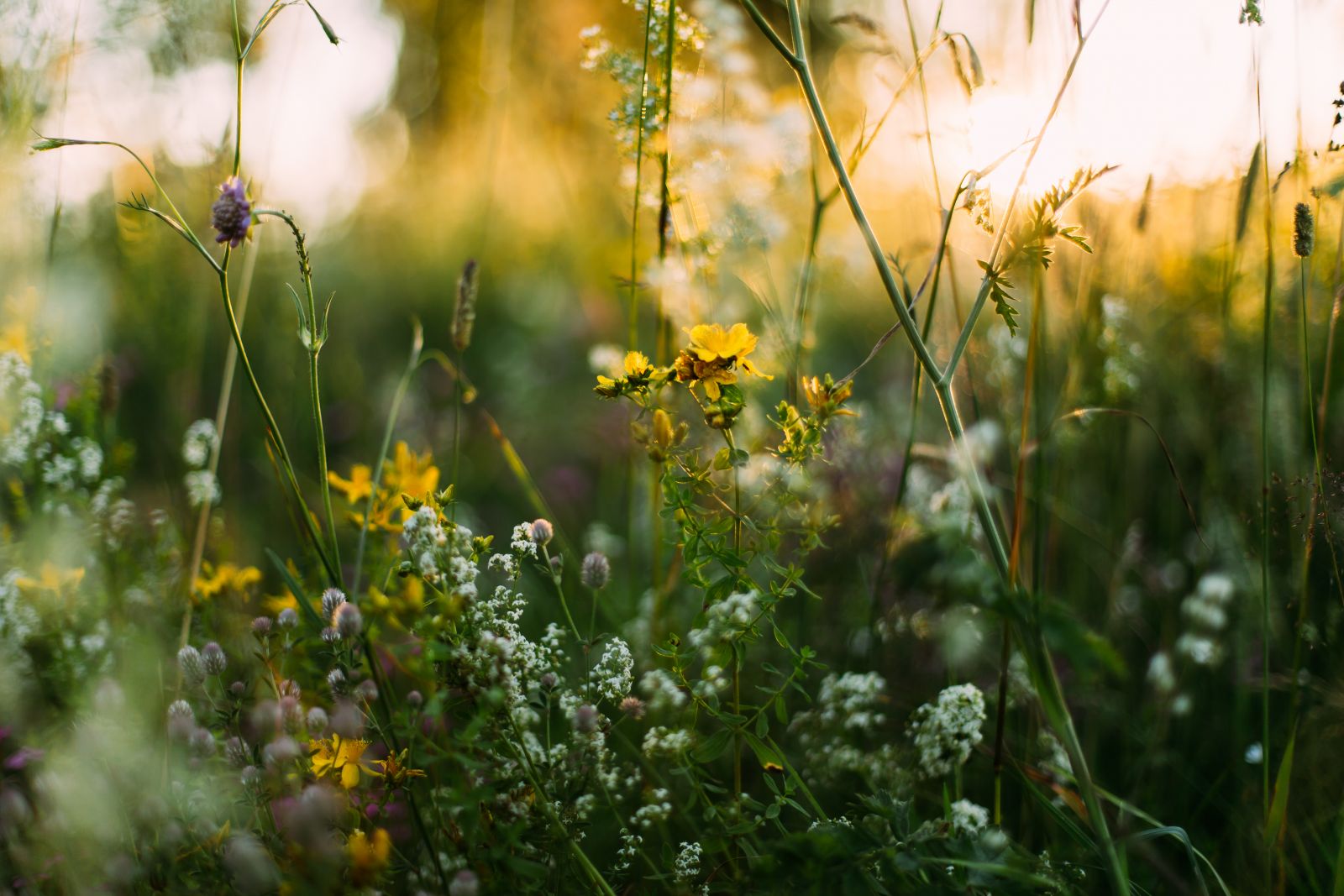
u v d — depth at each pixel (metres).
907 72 0.68
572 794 0.61
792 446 0.62
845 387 0.62
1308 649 0.70
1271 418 0.74
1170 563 0.76
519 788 0.60
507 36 1.35
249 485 0.90
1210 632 0.71
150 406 0.88
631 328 0.73
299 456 0.96
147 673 0.65
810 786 0.68
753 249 0.77
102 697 0.63
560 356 1.23
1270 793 0.67
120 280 0.88
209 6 0.84
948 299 0.75
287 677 0.65
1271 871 0.63
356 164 1.56
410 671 0.59
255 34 0.62
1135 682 0.74
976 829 0.61
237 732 0.60
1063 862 0.62
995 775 0.67
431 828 0.62
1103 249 0.73
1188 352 0.81
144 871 0.58
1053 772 0.68
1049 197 0.59
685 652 0.62
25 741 0.65
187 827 0.59
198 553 0.71
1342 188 0.64
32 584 0.67
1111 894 0.64
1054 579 0.76
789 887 0.58
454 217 1.70
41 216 0.76
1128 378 0.75
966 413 0.78
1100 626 0.75
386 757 0.64
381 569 0.67
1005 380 0.78
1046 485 0.77
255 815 0.59
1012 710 0.72
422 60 2.11
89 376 0.76
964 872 0.59
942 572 0.59
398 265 1.52
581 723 0.60
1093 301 0.74
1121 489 0.79
